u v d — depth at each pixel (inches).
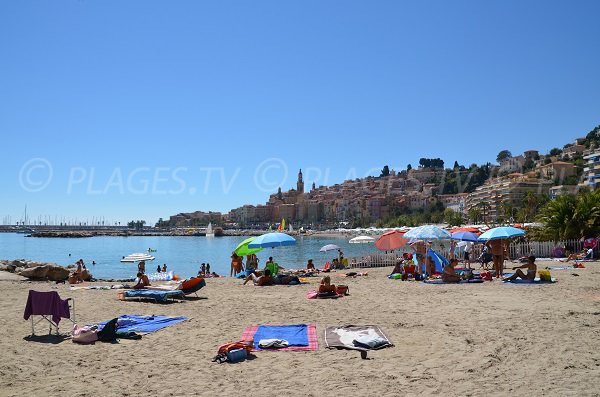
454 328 409.7
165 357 342.3
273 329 421.1
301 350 351.6
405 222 6264.8
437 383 272.4
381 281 826.8
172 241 6289.4
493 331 391.9
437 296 605.9
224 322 465.7
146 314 519.5
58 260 2642.7
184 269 2039.9
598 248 1131.9
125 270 2020.2
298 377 289.9
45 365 326.6
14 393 272.5
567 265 964.6
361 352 334.0
